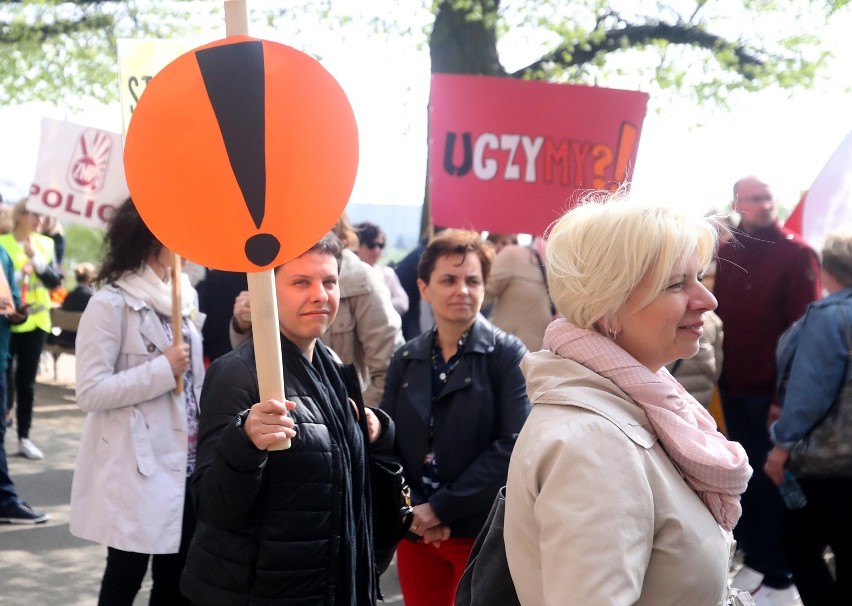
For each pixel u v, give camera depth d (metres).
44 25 15.37
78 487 3.75
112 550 3.77
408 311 7.01
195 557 2.61
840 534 4.27
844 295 4.32
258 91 2.10
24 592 5.23
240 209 2.10
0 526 6.38
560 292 1.98
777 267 5.48
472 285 3.67
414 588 3.81
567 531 1.73
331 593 2.59
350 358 4.75
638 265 1.89
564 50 12.83
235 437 2.35
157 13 15.37
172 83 2.09
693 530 1.82
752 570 5.29
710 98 13.14
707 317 5.27
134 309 3.75
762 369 5.51
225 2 2.11
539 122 5.53
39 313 8.18
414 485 3.64
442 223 5.60
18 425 8.37
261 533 2.54
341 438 2.67
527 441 1.87
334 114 2.13
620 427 1.81
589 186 5.55
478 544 2.18
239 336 4.32
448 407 3.64
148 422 3.74
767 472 4.45
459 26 12.28
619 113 5.52
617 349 1.92
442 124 5.57
